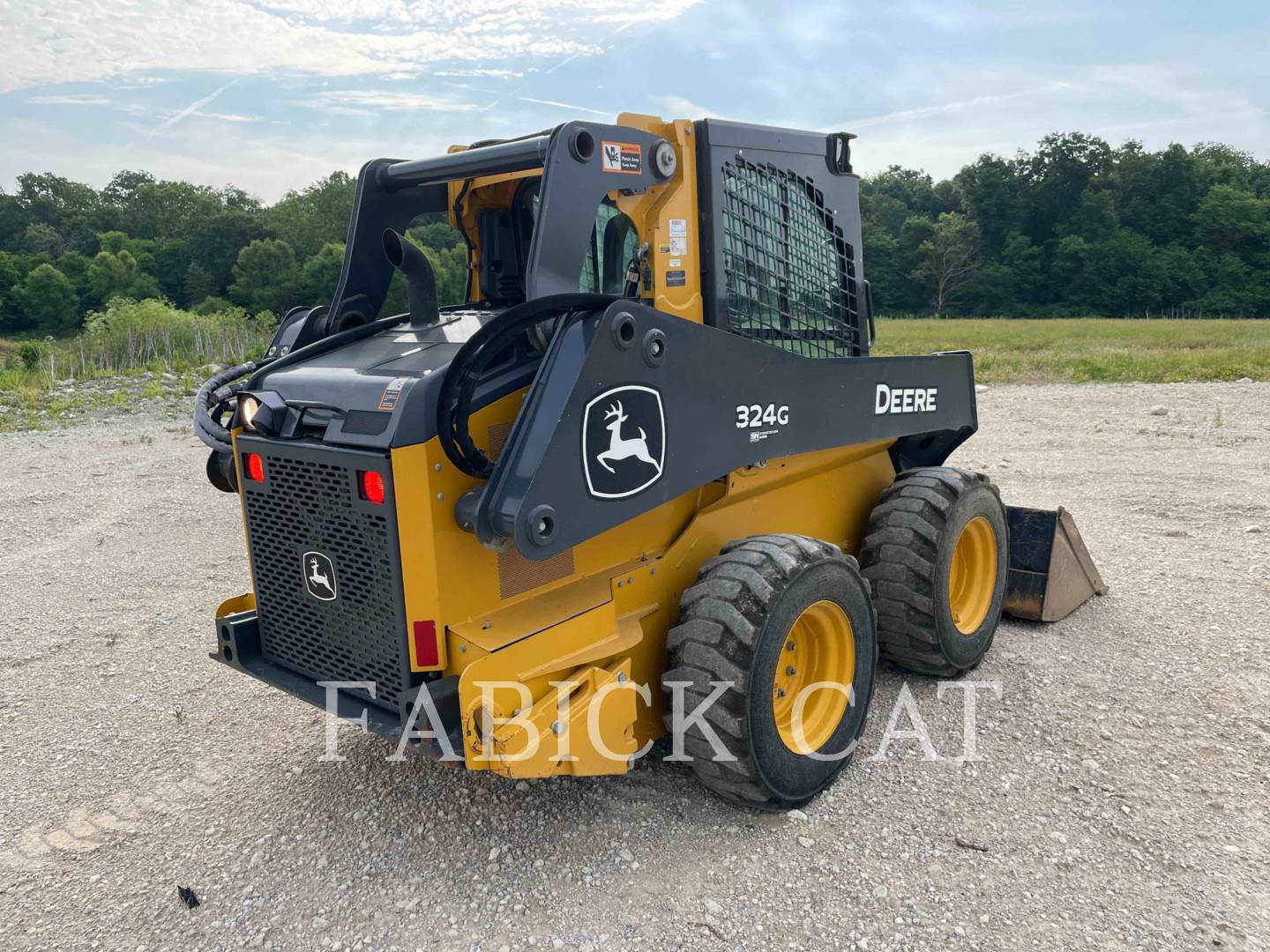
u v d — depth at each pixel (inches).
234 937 102.8
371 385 107.1
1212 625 184.4
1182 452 361.7
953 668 158.1
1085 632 182.7
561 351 101.9
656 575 126.4
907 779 130.8
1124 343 1045.2
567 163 106.1
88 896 111.0
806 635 129.6
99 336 824.9
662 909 104.8
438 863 114.3
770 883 108.7
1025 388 597.6
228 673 175.6
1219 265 2787.9
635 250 127.8
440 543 101.3
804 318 147.0
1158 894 105.3
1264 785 127.3
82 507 306.8
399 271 128.7
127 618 205.9
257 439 118.2
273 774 137.9
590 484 102.3
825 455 150.3
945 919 102.0
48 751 146.5
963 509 158.1
